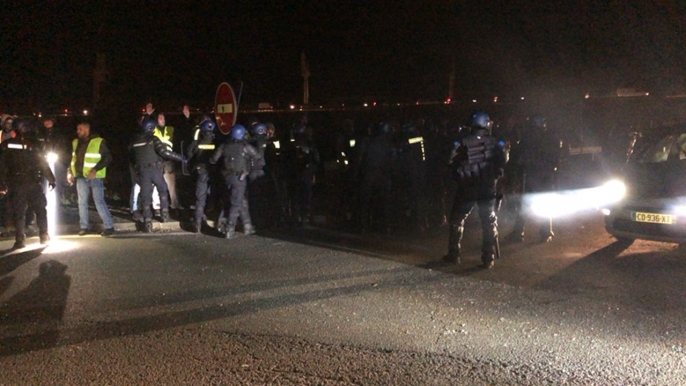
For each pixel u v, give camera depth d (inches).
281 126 764.6
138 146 416.8
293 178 441.4
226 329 232.5
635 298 269.3
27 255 349.7
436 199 461.1
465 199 324.2
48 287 285.7
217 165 431.2
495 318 244.4
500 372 194.5
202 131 417.7
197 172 418.3
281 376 192.1
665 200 331.0
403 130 436.1
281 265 328.2
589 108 754.8
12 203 366.3
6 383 187.8
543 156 380.8
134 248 370.0
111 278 301.0
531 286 288.8
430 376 191.9
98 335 226.8
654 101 731.4
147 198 421.1
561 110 756.0
